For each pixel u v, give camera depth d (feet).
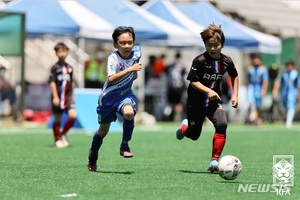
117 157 123.03
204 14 270.26
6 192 77.77
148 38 243.19
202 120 99.35
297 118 301.63
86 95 208.13
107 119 94.12
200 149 145.89
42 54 289.74
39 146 148.05
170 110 278.87
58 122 147.23
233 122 286.87
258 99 250.37
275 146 157.17
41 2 237.45
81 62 271.28
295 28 383.65
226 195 76.28
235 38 262.47
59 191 78.38
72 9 236.43
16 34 226.17
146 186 82.38
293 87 246.47
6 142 158.40
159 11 265.54
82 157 122.31
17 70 279.28
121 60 92.58
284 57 308.19
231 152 139.95
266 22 370.32
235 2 358.84
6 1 270.46
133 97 93.86
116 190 79.05
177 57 270.67
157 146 153.38
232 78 98.32
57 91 146.10
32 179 88.69
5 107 257.55
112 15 243.40
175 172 97.91
